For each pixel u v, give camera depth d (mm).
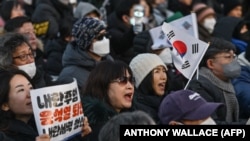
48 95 7652
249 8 17609
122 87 8750
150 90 10133
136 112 6520
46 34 14930
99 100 8680
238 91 11164
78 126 7961
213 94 10430
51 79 10602
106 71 8750
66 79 10086
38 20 15070
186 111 6977
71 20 14906
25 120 8172
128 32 13039
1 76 8062
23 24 12172
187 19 11883
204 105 7016
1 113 8047
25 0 16875
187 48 10422
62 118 7742
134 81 9812
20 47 9656
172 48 10930
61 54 13492
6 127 8031
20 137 8047
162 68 10219
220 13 20141
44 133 7629
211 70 10672
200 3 18297
